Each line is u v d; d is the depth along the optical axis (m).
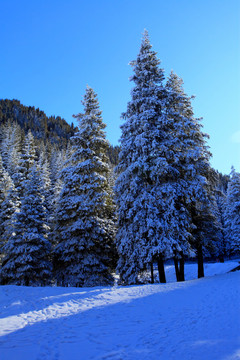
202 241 20.52
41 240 22.08
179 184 19.08
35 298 13.03
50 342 7.03
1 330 8.10
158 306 10.66
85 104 24.55
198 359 5.49
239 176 38.78
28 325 8.65
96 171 23.28
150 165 18.58
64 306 11.31
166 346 6.41
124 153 20.47
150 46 21.50
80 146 23.20
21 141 83.12
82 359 5.89
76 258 20.20
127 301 11.80
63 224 22.14
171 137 19.86
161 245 16.80
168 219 17.56
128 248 18.66
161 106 20.56
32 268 21.42
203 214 20.83
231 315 8.48
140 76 20.86
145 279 20.06
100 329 8.08
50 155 88.25
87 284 19.14
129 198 18.72
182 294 12.59
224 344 6.17
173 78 23.22
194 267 39.66
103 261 21.89
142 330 7.81
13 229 22.61
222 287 13.45
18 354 6.19
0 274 21.61
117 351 6.29
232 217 40.06
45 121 182.75
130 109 20.94
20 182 31.45
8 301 12.41
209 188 21.25
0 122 130.62
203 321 8.18
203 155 21.55
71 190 22.00
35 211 23.20
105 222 22.19
